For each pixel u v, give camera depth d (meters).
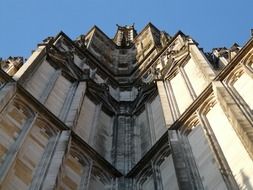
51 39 36.41
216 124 22.39
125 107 36.88
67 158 22.47
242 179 17.41
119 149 28.58
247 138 17.94
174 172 22.06
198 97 25.02
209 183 19.02
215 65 33.53
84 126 28.70
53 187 18.58
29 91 26.59
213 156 20.08
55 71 33.22
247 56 24.92
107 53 57.50
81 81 34.53
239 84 23.72
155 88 35.31
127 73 48.38
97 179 23.61
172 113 28.19
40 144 22.09
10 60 34.69
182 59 35.56
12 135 20.89
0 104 21.20
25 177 19.05
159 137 27.19
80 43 46.78
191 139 23.22
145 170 24.45
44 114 24.22
